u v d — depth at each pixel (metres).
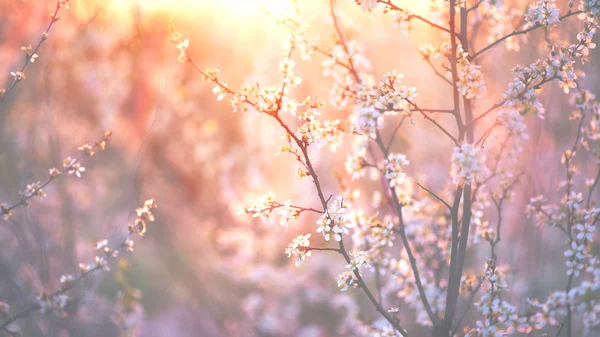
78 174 2.55
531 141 3.12
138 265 7.18
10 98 4.57
